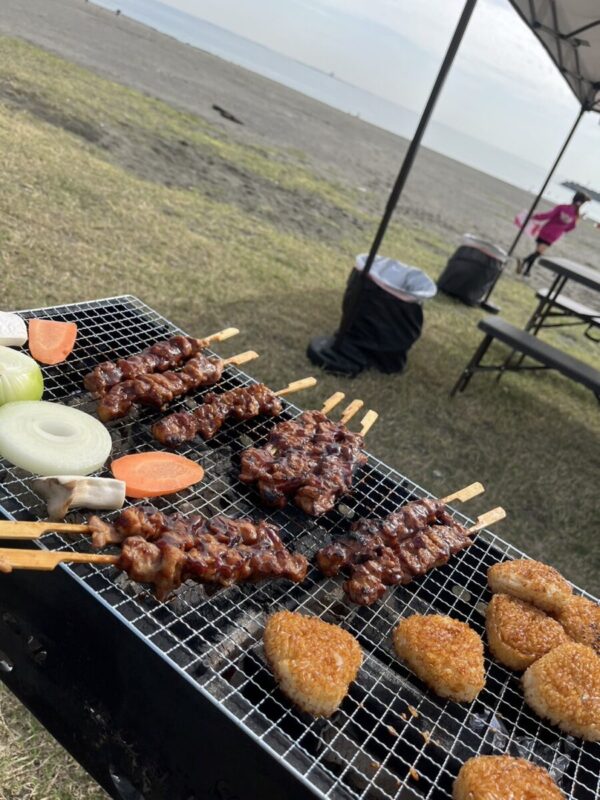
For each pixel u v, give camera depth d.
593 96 1.70
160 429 0.53
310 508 0.52
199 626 0.41
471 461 1.16
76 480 0.40
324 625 0.41
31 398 0.50
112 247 1.33
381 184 3.83
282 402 0.67
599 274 1.52
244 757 0.33
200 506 0.52
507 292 2.68
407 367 1.44
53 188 1.46
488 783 0.34
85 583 0.37
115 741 0.40
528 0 1.19
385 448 1.08
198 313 1.22
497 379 1.58
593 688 0.42
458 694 0.41
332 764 0.37
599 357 2.34
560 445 1.38
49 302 1.03
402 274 1.40
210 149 2.50
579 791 0.41
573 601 0.50
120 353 0.64
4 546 0.40
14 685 0.46
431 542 0.52
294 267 1.72
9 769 0.47
